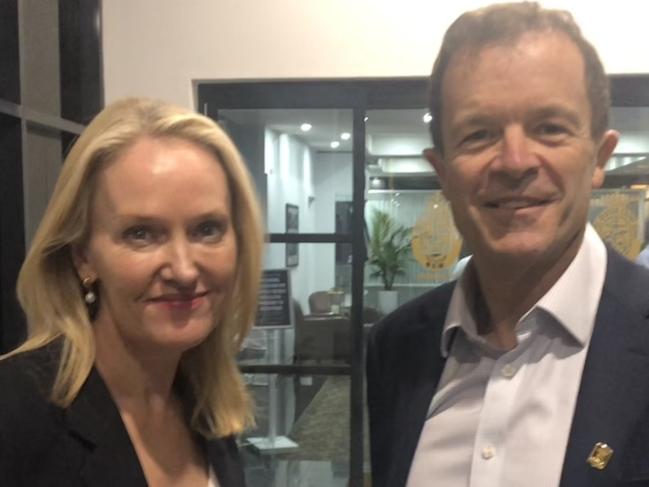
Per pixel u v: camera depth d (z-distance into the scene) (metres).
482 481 0.98
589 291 0.98
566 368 0.97
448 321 1.11
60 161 2.26
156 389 1.15
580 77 0.91
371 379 1.28
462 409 1.07
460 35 0.96
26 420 0.94
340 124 2.68
